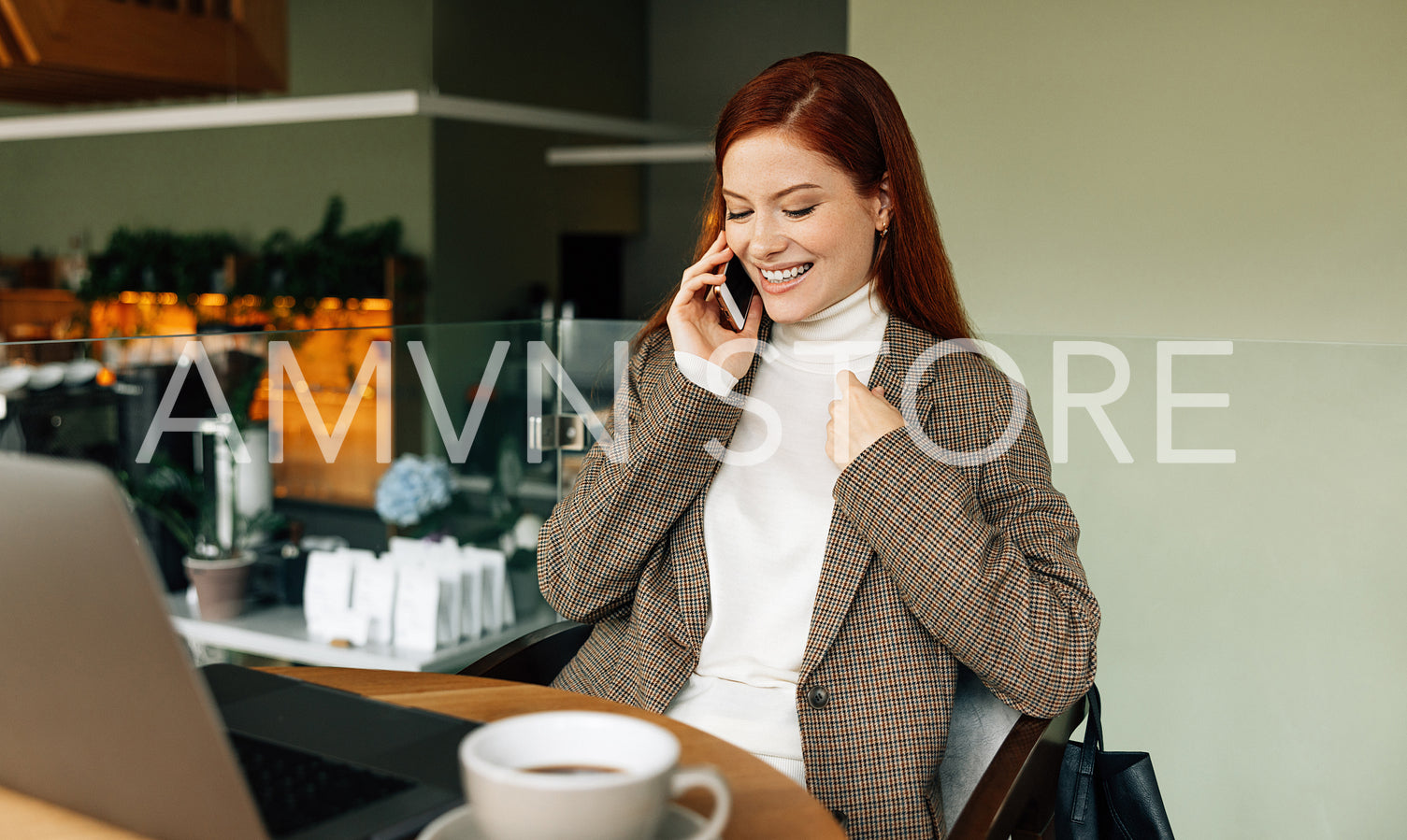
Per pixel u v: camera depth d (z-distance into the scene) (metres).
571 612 1.35
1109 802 1.12
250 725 0.77
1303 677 1.72
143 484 2.10
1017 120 2.38
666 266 7.14
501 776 0.53
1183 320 2.25
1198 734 1.80
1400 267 2.04
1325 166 2.09
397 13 5.75
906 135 1.28
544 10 6.37
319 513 2.29
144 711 0.57
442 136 5.72
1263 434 1.73
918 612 1.12
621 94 7.00
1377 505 1.65
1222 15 2.16
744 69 6.86
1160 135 2.24
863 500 1.13
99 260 6.40
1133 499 1.85
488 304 6.10
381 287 5.70
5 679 0.63
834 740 1.17
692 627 1.27
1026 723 1.11
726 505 1.29
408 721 0.78
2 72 3.13
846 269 1.27
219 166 6.11
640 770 0.60
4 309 6.49
